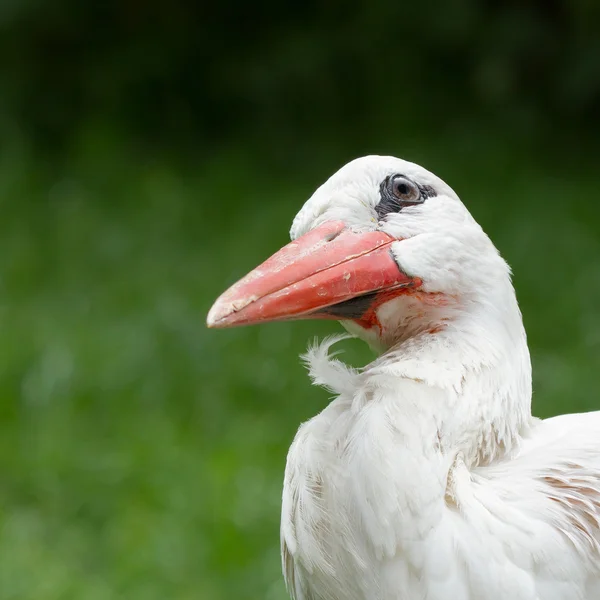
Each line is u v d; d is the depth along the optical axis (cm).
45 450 951
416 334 444
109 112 1638
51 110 1639
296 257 433
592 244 1284
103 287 1259
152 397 1036
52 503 898
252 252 1308
